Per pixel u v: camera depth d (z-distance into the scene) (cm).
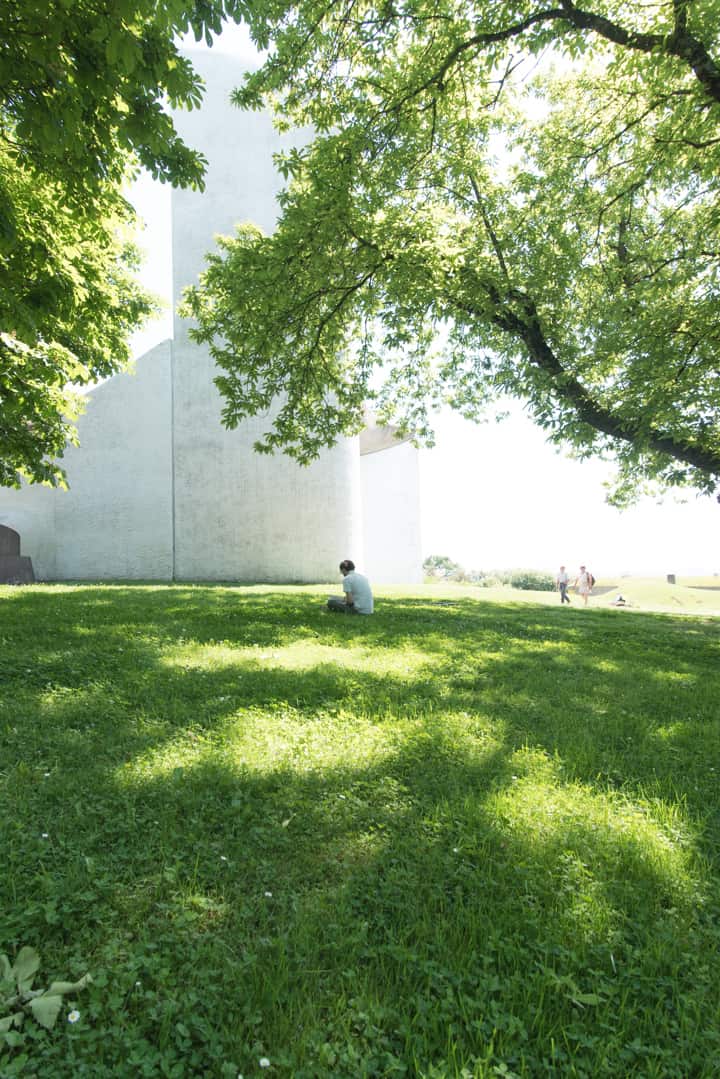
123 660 703
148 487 2939
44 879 272
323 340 1392
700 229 1249
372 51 1111
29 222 812
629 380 1157
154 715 521
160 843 317
